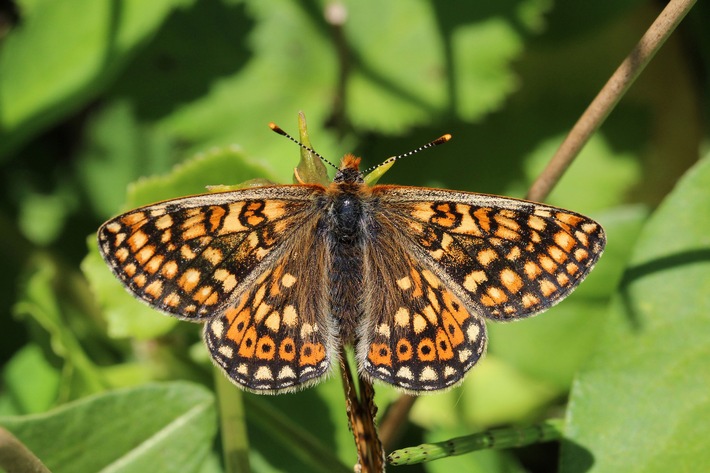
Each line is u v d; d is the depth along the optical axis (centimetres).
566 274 38
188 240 38
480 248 38
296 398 40
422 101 42
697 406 38
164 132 42
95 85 40
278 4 42
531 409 41
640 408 38
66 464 39
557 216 38
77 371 40
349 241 39
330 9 42
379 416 40
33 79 40
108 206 43
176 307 38
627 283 39
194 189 39
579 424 38
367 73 42
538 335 41
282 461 40
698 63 42
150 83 42
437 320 38
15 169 43
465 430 41
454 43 42
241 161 39
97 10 40
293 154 42
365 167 42
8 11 42
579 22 42
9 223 42
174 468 39
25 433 39
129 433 39
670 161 42
